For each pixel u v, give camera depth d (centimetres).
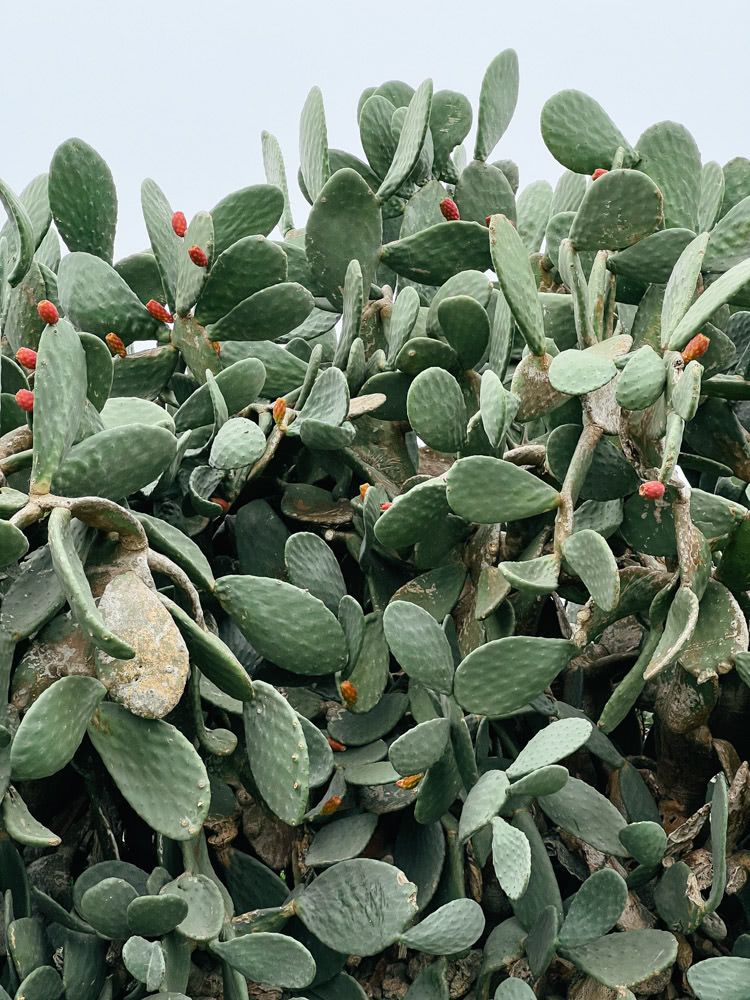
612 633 430
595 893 348
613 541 416
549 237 455
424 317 429
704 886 372
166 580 378
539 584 344
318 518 407
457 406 375
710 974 341
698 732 388
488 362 426
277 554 404
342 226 418
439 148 491
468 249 423
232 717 369
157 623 317
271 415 407
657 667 324
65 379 325
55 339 325
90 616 289
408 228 459
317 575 377
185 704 349
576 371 338
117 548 327
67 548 308
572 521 360
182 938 334
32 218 457
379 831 388
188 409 397
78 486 328
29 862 376
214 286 401
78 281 412
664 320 357
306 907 349
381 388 402
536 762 335
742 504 422
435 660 351
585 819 370
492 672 347
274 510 423
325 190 410
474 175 458
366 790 376
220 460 367
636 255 394
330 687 396
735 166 462
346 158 491
